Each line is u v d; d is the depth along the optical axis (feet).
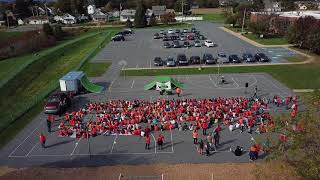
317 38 256.11
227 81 194.70
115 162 107.04
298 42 287.48
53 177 98.32
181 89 179.52
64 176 98.63
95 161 108.06
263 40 338.34
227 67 226.58
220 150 112.88
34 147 119.34
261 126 125.49
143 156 110.42
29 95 182.50
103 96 173.99
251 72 212.64
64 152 115.03
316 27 267.80
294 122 76.69
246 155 108.68
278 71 212.64
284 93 170.91
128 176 96.12
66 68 241.14
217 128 119.14
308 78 195.31
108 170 101.60
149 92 178.19
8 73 215.72
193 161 106.11
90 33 455.63
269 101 158.10
